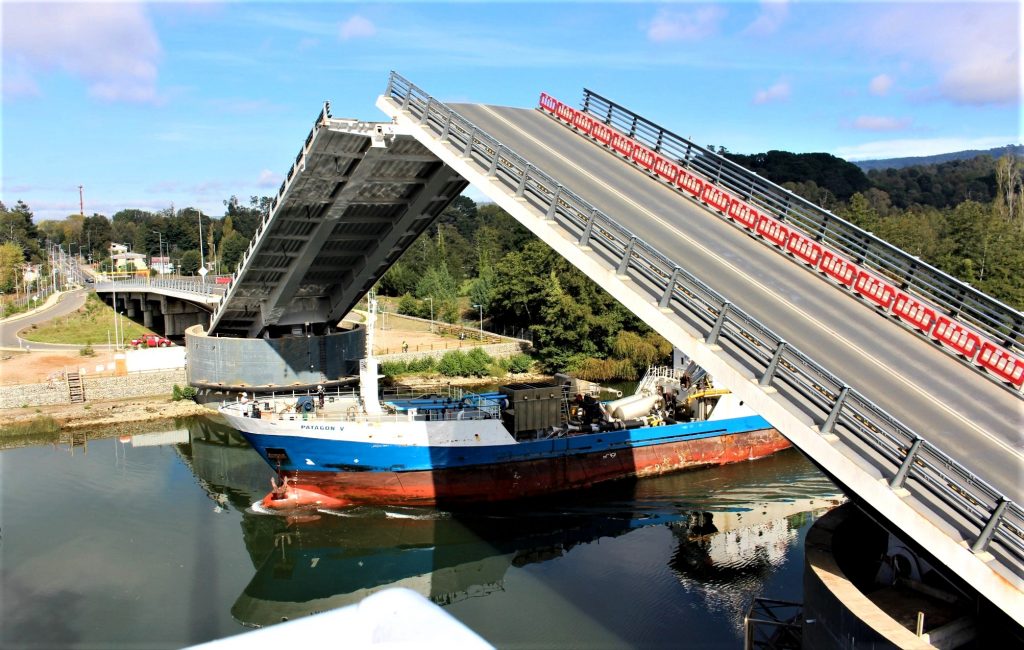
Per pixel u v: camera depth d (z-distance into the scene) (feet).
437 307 325.42
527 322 295.28
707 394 146.00
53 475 138.10
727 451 146.61
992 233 259.60
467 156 103.14
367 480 121.19
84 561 101.35
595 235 82.64
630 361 236.63
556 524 117.08
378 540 111.45
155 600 91.40
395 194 143.23
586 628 84.94
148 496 127.75
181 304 273.33
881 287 80.84
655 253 72.18
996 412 62.03
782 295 81.66
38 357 217.36
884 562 63.36
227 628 85.56
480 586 96.58
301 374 180.34
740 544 108.68
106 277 403.54
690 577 97.91
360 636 13.42
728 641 81.41
